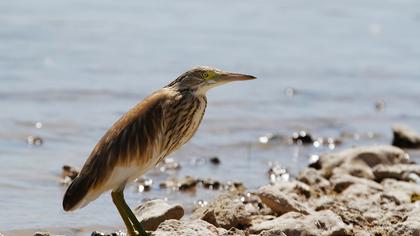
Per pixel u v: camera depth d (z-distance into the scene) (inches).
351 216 428.8
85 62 920.9
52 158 589.6
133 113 370.6
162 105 374.0
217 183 538.6
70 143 636.7
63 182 530.6
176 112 377.1
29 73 848.9
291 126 736.3
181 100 378.3
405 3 1526.8
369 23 1323.8
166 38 1086.4
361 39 1200.2
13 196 494.3
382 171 539.8
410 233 396.5
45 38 1011.3
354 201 466.6
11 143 622.2
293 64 1004.6
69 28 1085.1
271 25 1246.3
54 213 463.2
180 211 419.8
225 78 384.2
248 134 697.0
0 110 716.0
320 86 904.9
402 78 973.8
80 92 799.1
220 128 708.0
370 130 737.6
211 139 671.1
